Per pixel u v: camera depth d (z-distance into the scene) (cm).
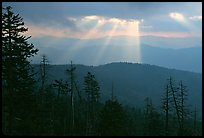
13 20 2941
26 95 3084
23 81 3061
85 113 5844
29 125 3134
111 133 4025
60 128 5012
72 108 4928
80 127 5447
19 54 2950
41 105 4091
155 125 5253
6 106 2992
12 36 2958
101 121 4284
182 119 4844
